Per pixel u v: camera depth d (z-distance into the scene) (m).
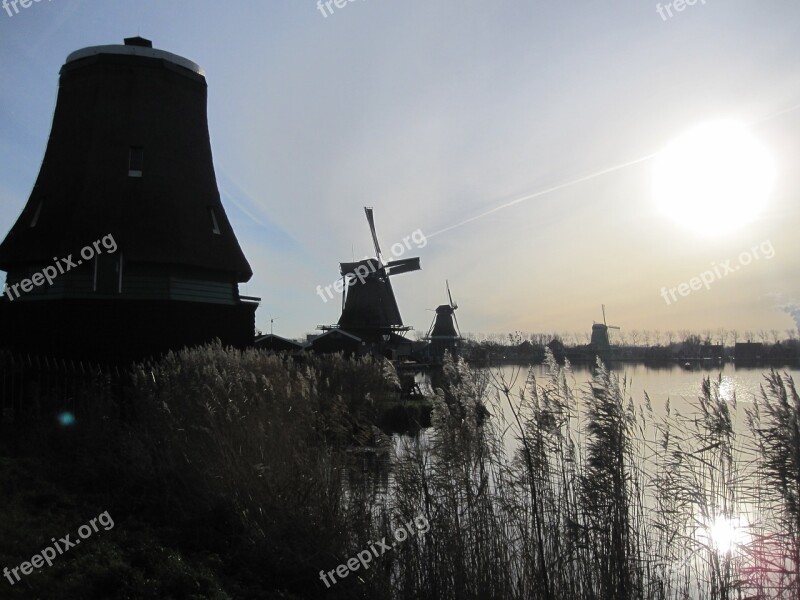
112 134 21.20
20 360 15.17
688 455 7.81
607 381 7.89
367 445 9.59
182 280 21.00
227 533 8.68
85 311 18.62
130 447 10.56
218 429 9.85
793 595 7.02
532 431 7.90
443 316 62.38
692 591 7.68
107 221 20.03
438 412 8.22
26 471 10.25
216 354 14.38
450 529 7.95
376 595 7.70
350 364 18.45
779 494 7.32
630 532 7.83
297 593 7.63
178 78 22.73
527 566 7.70
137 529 8.48
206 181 23.02
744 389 9.01
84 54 21.84
